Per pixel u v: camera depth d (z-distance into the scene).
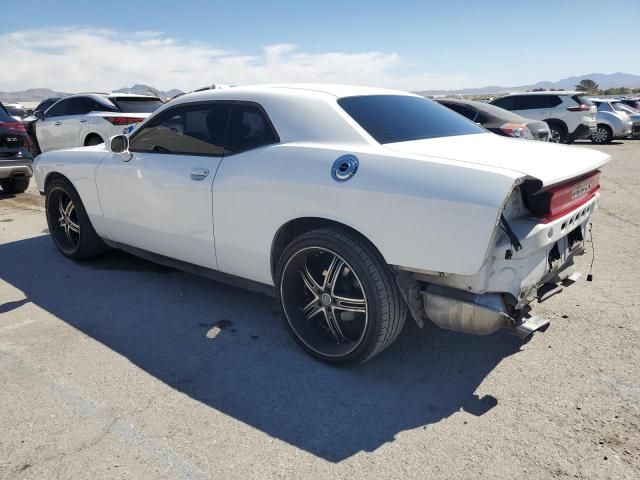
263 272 3.33
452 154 2.69
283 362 3.14
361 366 3.09
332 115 3.04
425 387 2.85
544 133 10.37
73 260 5.00
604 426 2.47
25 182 8.52
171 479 2.17
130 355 3.21
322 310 3.08
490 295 2.55
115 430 2.49
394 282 2.78
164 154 3.80
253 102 3.33
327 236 2.84
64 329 3.56
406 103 3.55
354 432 2.48
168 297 4.11
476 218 2.37
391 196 2.59
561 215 2.63
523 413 2.60
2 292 4.23
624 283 4.25
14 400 2.73
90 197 4.45
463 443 2.38
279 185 3.02
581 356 3.12
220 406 2.69
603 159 3.00
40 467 2.24
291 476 2.19
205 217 3.49
